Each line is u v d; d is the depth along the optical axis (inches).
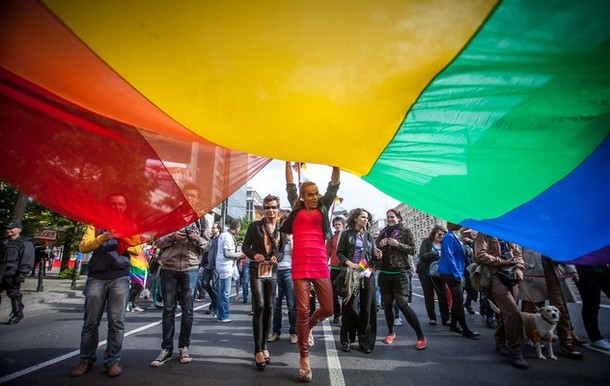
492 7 57.6
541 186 99.6
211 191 132.1
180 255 158.1
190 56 73.3
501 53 66.3
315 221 145.5
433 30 62.8
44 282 636.7
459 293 212.4
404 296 188.1
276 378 134.3
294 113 85.4
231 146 112.4
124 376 134.5
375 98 78.4
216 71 76.2
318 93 77.9
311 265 138.3
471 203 112.3
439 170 102.3
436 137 90.0
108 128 111.8
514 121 83.5
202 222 169.3
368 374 139.7
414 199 121.6
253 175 139.3
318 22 62.6
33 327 238.5
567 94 75.7
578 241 111.3
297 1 58.7
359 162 107.3
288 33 65.1
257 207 255.4
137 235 132.3
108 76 83.2
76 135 110.3
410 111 81.3
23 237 266.4
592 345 177.9
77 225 717.9
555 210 105.6
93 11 65.2
